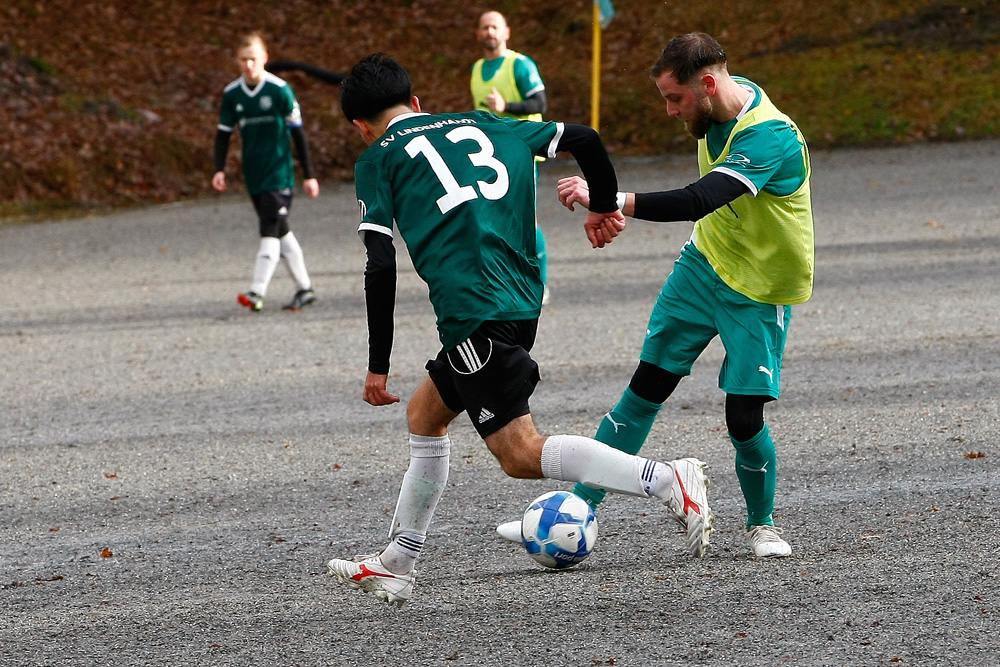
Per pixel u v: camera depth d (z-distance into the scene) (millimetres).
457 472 19875
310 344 30750
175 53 74375
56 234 53312
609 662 12102
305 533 17234
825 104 67875
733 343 14922
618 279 37469
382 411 24109
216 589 15094
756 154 13672
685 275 15398
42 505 19156
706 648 12312
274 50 76625
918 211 46469
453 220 12680
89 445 22578
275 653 12898
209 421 23922
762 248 14539
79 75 69750
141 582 15484
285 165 34969
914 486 17734
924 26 74250
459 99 71812
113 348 31359
